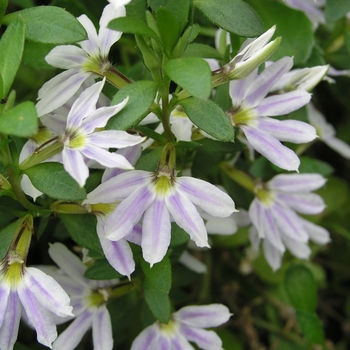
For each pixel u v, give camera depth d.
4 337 0.13
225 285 0.23
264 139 0.14
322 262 0.25
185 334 0.16
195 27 0.13
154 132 0.14
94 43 0.14
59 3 0.18
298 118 0.18
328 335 0.25
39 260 0.20
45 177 0.13
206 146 0.15
